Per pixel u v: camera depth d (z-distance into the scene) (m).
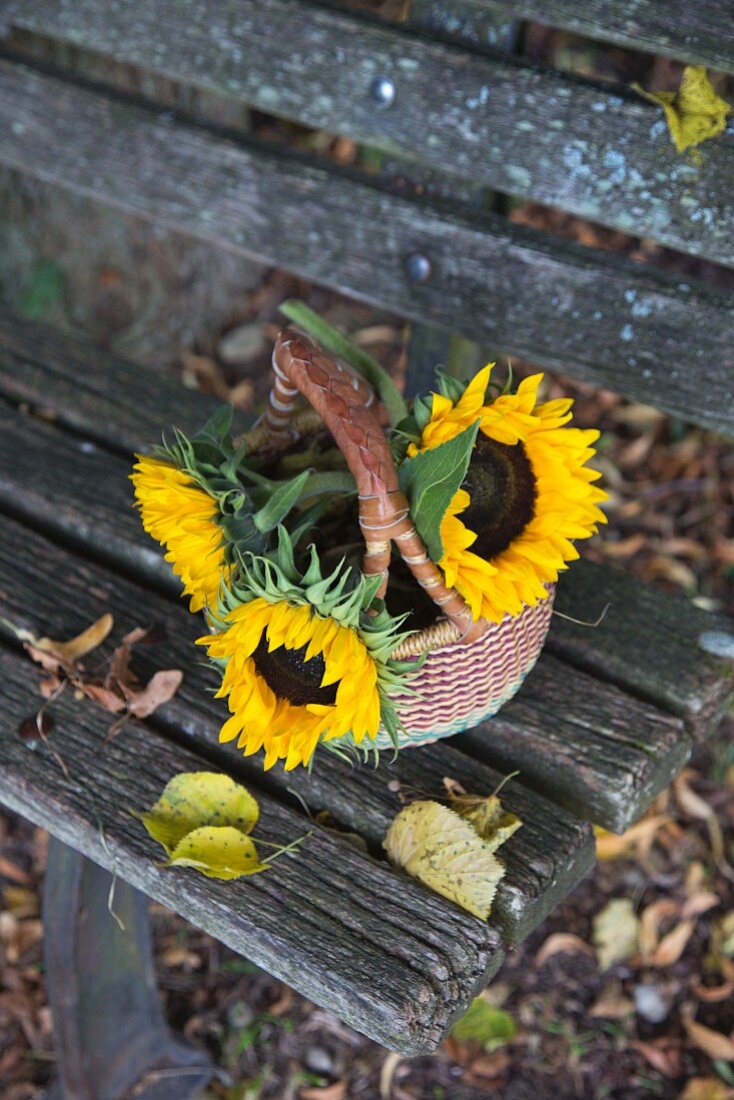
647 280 1.72
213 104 2.69
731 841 2.12
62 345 1.93
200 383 2.78
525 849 1.50
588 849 1.53
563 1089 1.96
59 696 1.61
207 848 1.50
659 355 1.74
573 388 2.67
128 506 1.76
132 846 1.51
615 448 2.59
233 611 1.40
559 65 2.93
